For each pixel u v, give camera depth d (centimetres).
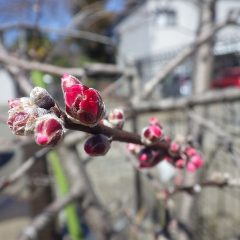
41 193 31
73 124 7
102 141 8
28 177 30
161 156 11
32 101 7
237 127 34
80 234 30
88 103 7
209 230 38
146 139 9
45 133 6
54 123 6
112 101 29
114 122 9
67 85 7
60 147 24
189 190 16
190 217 25
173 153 11
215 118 36
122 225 31
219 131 22
